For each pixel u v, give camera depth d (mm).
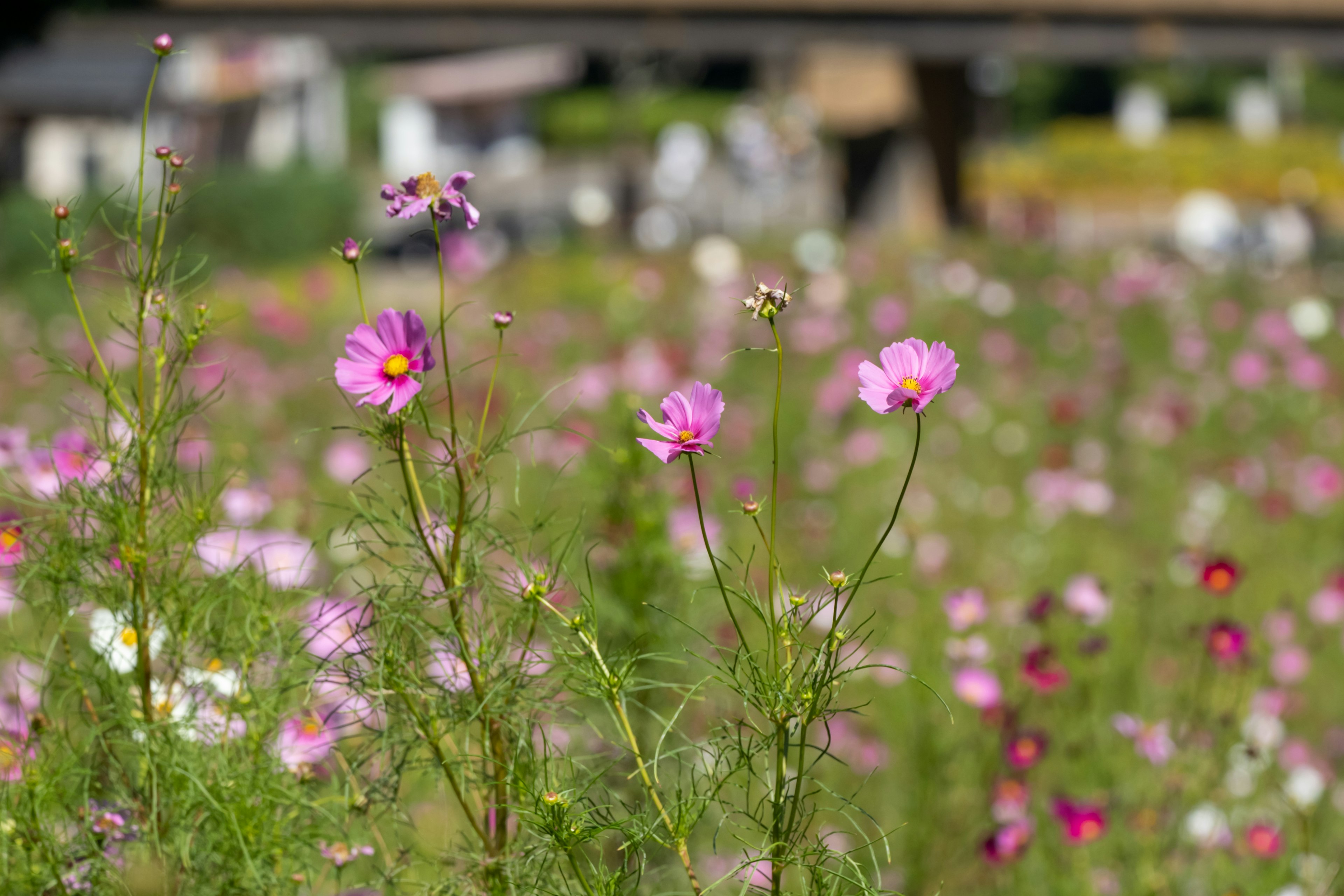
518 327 10469
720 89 50125
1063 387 8844
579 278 14289
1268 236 25766
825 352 9766
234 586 2045
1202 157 30469
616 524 2883
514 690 1880
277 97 36781
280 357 10305
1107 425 7902
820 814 2816
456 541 1846
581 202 26859
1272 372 9133
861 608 4629
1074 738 3391
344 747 2189
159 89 30641
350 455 5688
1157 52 22922
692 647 2939
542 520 1974
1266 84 62250
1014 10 22844
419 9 22953
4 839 1849
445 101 45000
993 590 5121
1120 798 3113
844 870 1747
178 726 1924
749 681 1737
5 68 28406
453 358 8961
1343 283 12844
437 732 1883
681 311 11977
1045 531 6152
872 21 23031
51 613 2029
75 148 29125
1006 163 29547
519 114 46219
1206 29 22953
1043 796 3234
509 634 1892
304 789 2010
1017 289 12117
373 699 1892
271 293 12938
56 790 1920
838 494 6277
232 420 7012
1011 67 54469
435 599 1853
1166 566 5352
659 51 23969
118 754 2068
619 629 2717
